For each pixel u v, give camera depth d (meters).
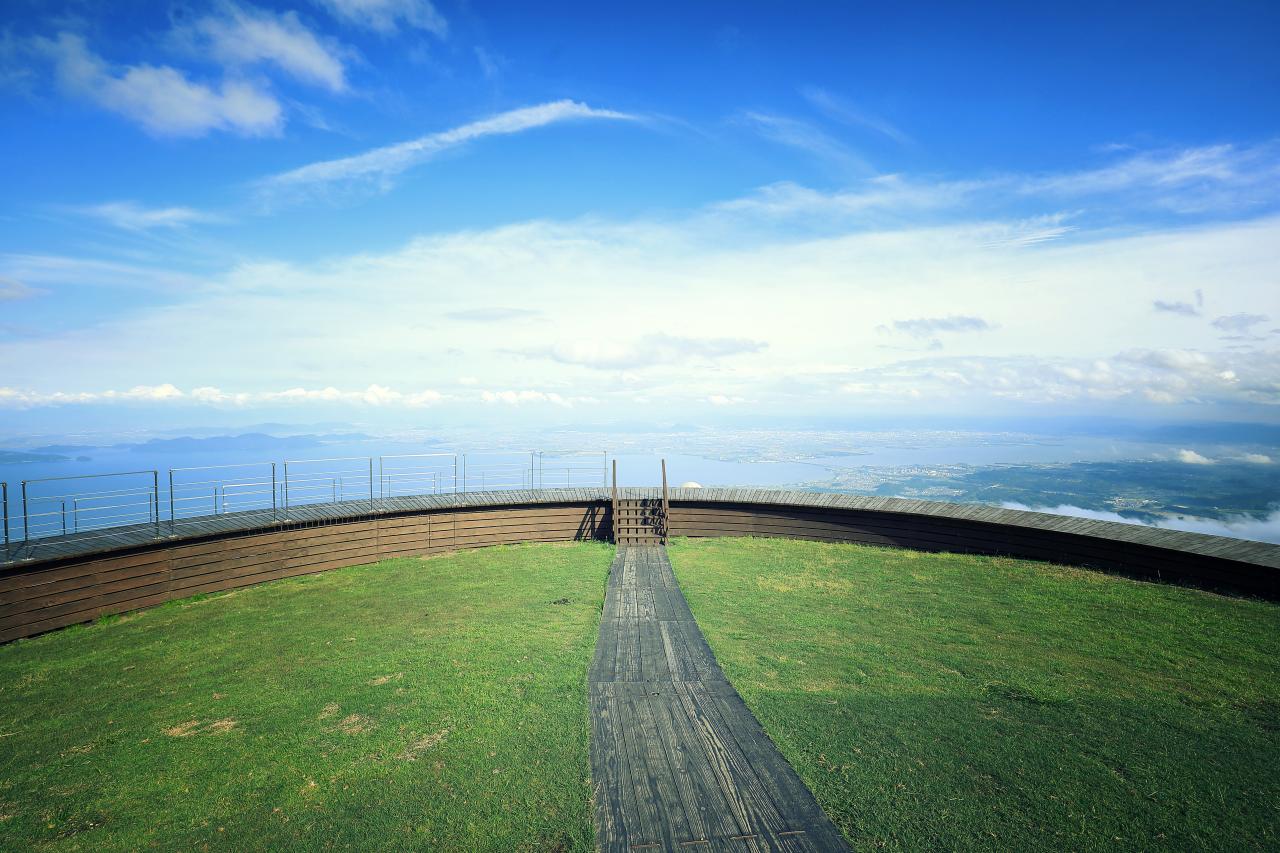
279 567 20.91
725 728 9.60
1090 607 15.79
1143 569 18.52
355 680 12.04
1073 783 7.87
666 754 8.89
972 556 21.81
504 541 25.92
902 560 21.64
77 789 8.70
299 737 9.84
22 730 10.63
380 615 16.62
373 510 23.03
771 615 15.66
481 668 12.32
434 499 25.12
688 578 19.62
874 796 7.71
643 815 7.51
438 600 17.94
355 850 7.14
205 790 8.51
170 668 13.34
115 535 18.06
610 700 10.72
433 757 9.03
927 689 10.90
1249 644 12.96
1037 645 13.16
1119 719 9.61
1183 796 7.55
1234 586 16.70
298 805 8.06
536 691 11.12
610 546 25.33
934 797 7.66
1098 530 19.77
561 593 18.31
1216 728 9.29
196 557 18.98
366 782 8.49
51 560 15.83
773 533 25.98
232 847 7.30
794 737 9.24
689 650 13.17
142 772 9.06
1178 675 11.39
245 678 12.50
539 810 7.71
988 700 10.39
